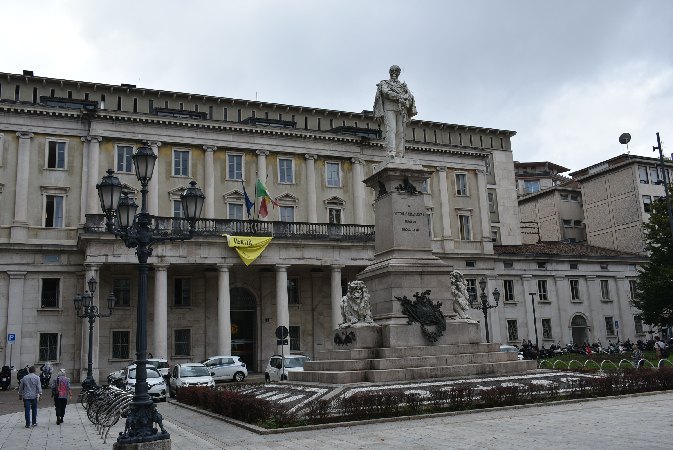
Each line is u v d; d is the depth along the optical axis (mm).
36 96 52469
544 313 62750
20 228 47656
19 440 16453
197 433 15750
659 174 73000
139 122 51938
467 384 19609
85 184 49906
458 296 23797
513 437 12766
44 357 46844
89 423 20562
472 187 65688
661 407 16938
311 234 50562
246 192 53531
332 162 59219
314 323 54906
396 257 23000
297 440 13594
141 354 13117
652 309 50469
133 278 49688
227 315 46875
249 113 59844
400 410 16266
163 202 52062
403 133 25281
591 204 76438
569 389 19422
